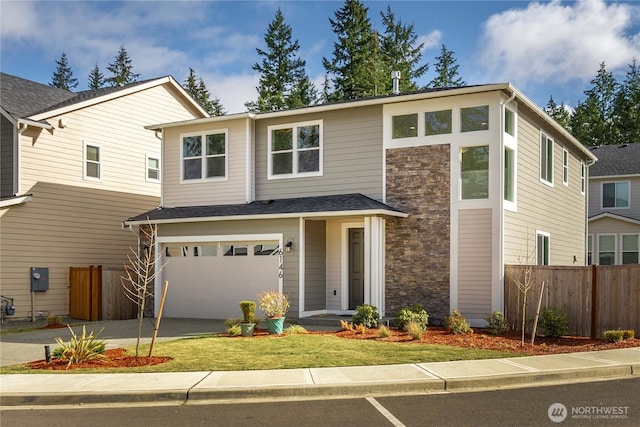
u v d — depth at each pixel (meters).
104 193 22.78
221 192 19.52
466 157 16.45
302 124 18.70
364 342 12.71
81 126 21.95
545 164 20.09
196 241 18.73
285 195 18.84
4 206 19.16
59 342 11.30
